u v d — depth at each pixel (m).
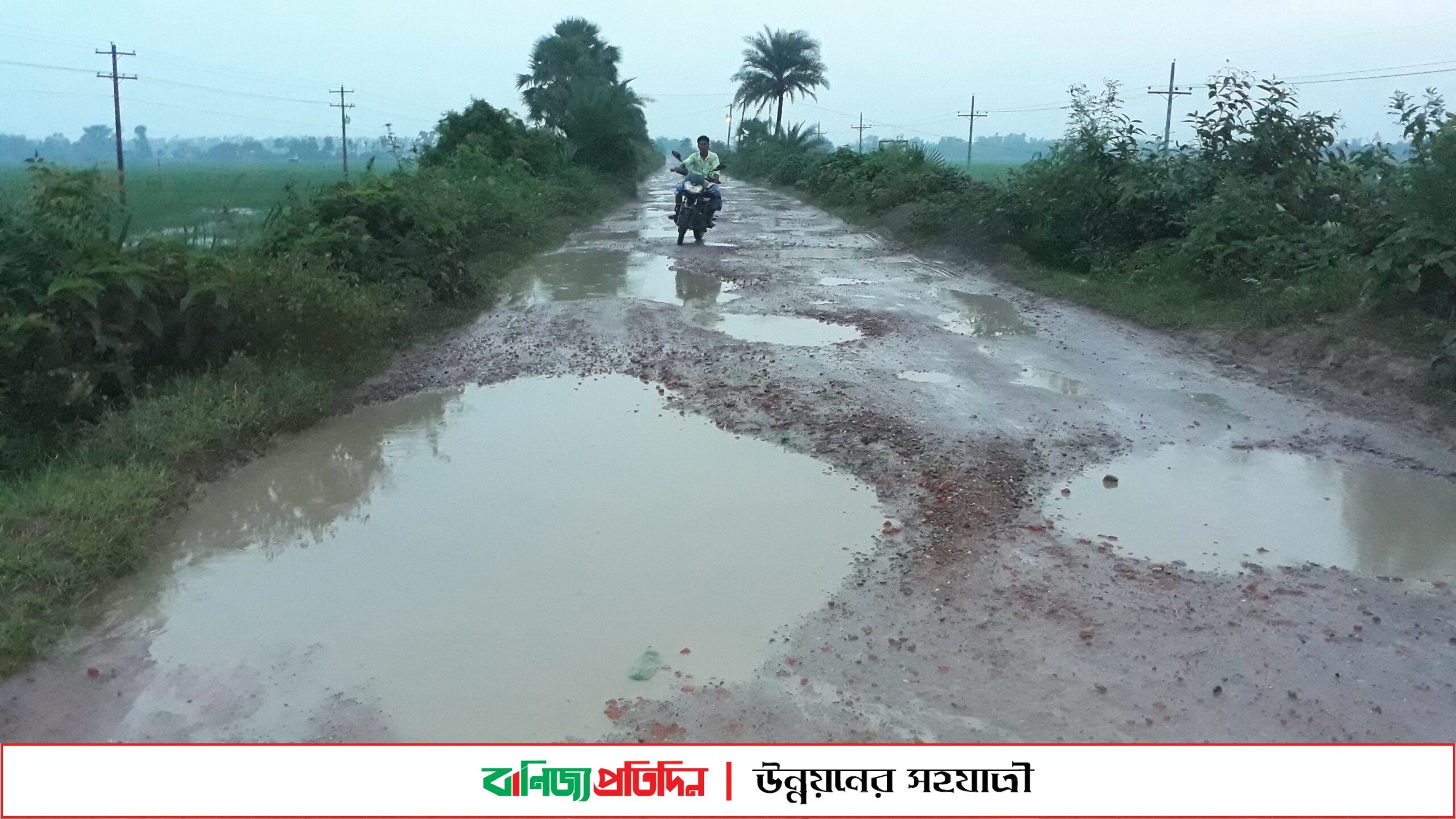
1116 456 5.61
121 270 5.70
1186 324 9.02
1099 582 4.04
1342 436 5.97
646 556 4.31
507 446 5.83
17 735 3.09
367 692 3.30
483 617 3.80
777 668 3.42
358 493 5.12
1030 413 6.37
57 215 6.16
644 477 5.29
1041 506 4.85
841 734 3.07
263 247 8.48
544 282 12.00
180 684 3.36
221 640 3.65
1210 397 6.83
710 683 3.34
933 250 15.40
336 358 7.07
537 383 7.21
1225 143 11.90
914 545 4.38
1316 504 4.93
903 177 21.14
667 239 17.53
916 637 3.62
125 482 4.65
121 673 3.43
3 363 5.24
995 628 3.68
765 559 4.27
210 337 6.43
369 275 8.88
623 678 3.37
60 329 5.34
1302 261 9.14
